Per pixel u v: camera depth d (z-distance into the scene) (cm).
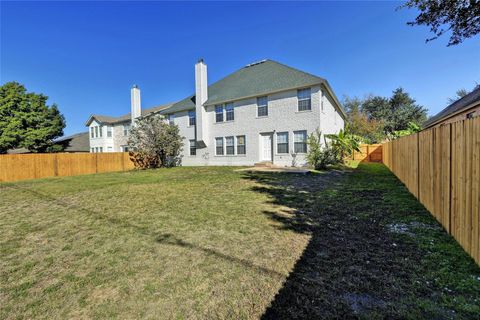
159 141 1877
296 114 1484
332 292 231
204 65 1889
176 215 521
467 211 295
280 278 261
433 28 523
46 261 326
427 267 269
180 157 2116
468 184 292
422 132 526
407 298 217
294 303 218
